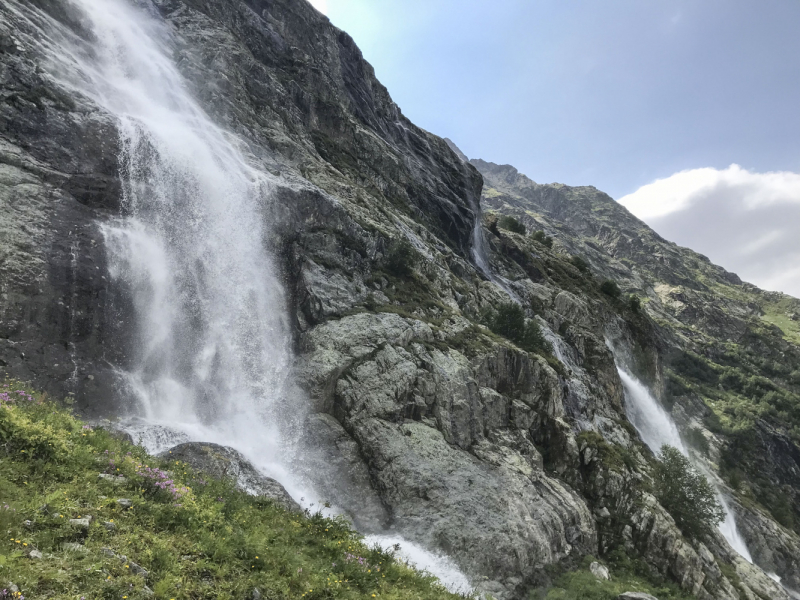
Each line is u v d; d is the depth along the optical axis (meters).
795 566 54.19
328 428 23.67
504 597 19.80
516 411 31.42
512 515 23.09
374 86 81.06
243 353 25.66
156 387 21.45
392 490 22.23
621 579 24.73
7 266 18.42
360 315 30.16
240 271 28.27
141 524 9.96
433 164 81.31
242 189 30.92
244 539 11.13
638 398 69.75
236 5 55.56
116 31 36.78
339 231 36.06
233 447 20.59
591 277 94.38
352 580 12.23
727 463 85.12
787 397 120.75
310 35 66.06
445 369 29.02
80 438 12.59
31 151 22.50
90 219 22.59
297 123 49.94
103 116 26.39
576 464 30.89
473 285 53.66
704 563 29.19
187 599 8.44
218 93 40.84
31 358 17.84
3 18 26.23
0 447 10.11
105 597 7.52
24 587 6.88
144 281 23.27
